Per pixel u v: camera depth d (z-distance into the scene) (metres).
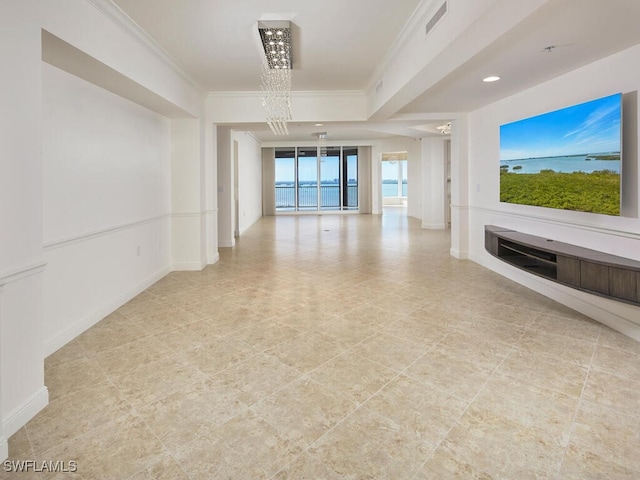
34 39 2.10
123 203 4.11
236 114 5.82
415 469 1.69
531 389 2.33
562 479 1.62
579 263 3.13
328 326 3.41
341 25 3.40
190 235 5.65
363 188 14.41
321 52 4.10
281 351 2.91
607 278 2.89
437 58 2.93
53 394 2.32
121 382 2.46
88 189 3.44
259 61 4.34
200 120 5.55
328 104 5.89
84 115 3.37
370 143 13.84
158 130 5.06
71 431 1.97
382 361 2.72
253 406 2.19
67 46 2.52
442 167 10.19
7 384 1.93
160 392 2.34
